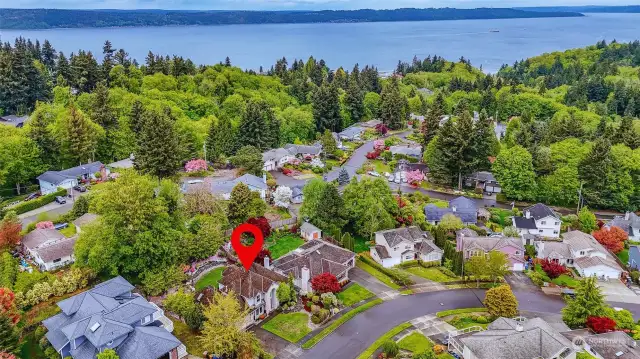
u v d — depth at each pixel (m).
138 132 117.56
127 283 56.41
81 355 46.41
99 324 48.06
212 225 72.56
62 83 145.62
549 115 188.12
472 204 95.38
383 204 85.25
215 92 165.25
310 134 153.88
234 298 53.59
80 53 148.38
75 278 58.94
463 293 67.56
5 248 65.81
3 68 135.50
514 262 76.12
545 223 89.31
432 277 71.94
